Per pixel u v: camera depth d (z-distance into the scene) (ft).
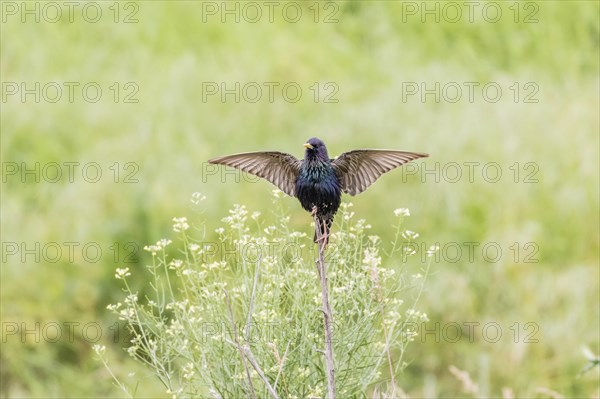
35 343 66.80
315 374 32.99
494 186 77.66
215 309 33.17
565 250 74.13
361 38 107.04
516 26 107.24
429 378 63.67
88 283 68.44
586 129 87.35
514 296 69.36
